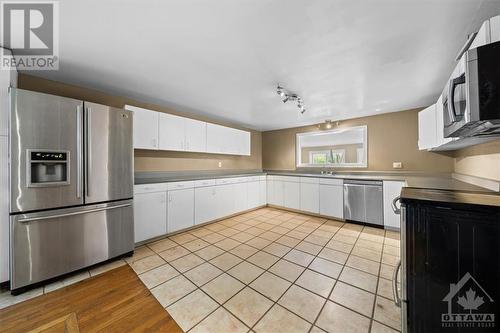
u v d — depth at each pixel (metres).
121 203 2.29
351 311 1.47
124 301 1.60
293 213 4.41
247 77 2.26
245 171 5.26
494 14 1.26
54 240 1.84
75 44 1.64
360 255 2.38
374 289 1.73
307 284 1.81
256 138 5.65
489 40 0.96
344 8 1.24
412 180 2.55
